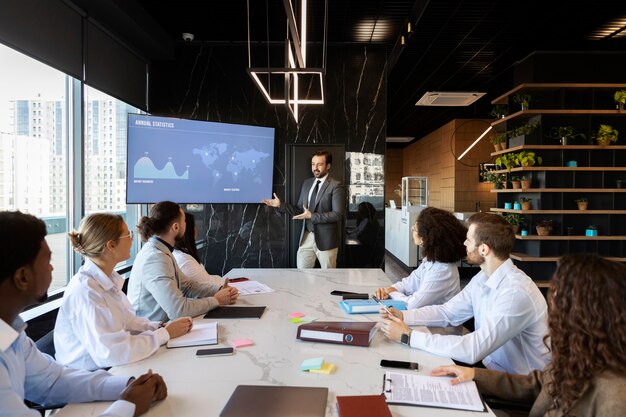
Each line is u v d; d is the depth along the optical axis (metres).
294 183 5.24
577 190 4.99
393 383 1.27
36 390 1.24
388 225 9.21
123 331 1.50
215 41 5.17
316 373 1.36
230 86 5.23
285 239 5.25
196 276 2.68
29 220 1.02
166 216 2.21
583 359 0.94
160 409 1.12
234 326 1.86
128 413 1.04
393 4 4.25
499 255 1.74
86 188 3.80
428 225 2.30
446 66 6.21
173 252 2.76
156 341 1.56
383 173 5.26
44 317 2.97
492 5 4.23
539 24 4.69
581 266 0.99
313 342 1.66
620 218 5.12
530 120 5.33
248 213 5.27
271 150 5.00
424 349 1.58
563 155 5.09
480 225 1.75
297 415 1.06
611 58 5.45
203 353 1.52
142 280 2.08
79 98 3.67
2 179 2.73
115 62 4.29
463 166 10.62
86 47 3.74
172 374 1.35
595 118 5.19
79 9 3.58
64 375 1.27
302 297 2.40
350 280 2.90
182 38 5.03
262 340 1.68
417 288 2.64
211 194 4.72
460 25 4.73
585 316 0.95
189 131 4.57
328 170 5.03
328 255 4.55
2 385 0.95
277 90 5.21
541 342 1.59
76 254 3.67
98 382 1.24
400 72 6.50
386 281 2.87
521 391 1.32
